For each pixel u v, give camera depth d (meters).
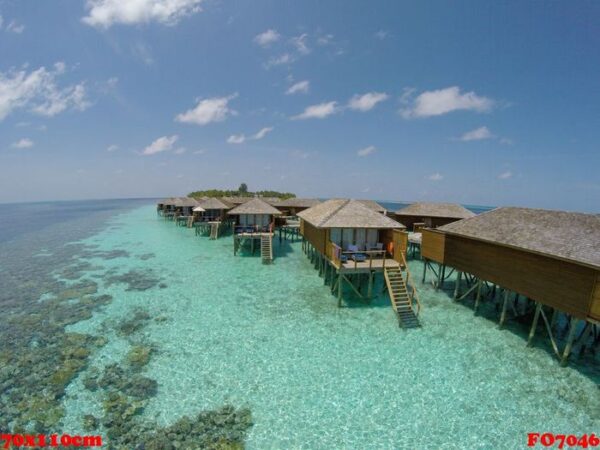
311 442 10.31
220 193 109.19
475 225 20.38
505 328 17.81
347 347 15.79
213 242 45.38
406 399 12.23
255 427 10.88
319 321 18.61
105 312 20.27
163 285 25.50
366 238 23.91
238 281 26.31
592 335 17.23
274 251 38.19
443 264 22.66
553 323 17.58
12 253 39.50
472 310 20.14
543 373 13.84
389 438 10.48
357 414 11.49
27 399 12.25
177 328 17.91
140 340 16.59
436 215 40.22
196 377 13.50
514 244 16.48
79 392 12.59
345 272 20.09
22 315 19.89
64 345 16.17
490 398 12.30
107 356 15.16
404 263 20.16
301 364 14.41
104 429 10.79
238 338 16.72
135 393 12.49
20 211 162.00
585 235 14.56
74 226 71.88
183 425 10.91
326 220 22.20
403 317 18.75
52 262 34.22
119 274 28.92
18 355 15.32
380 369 14.05
